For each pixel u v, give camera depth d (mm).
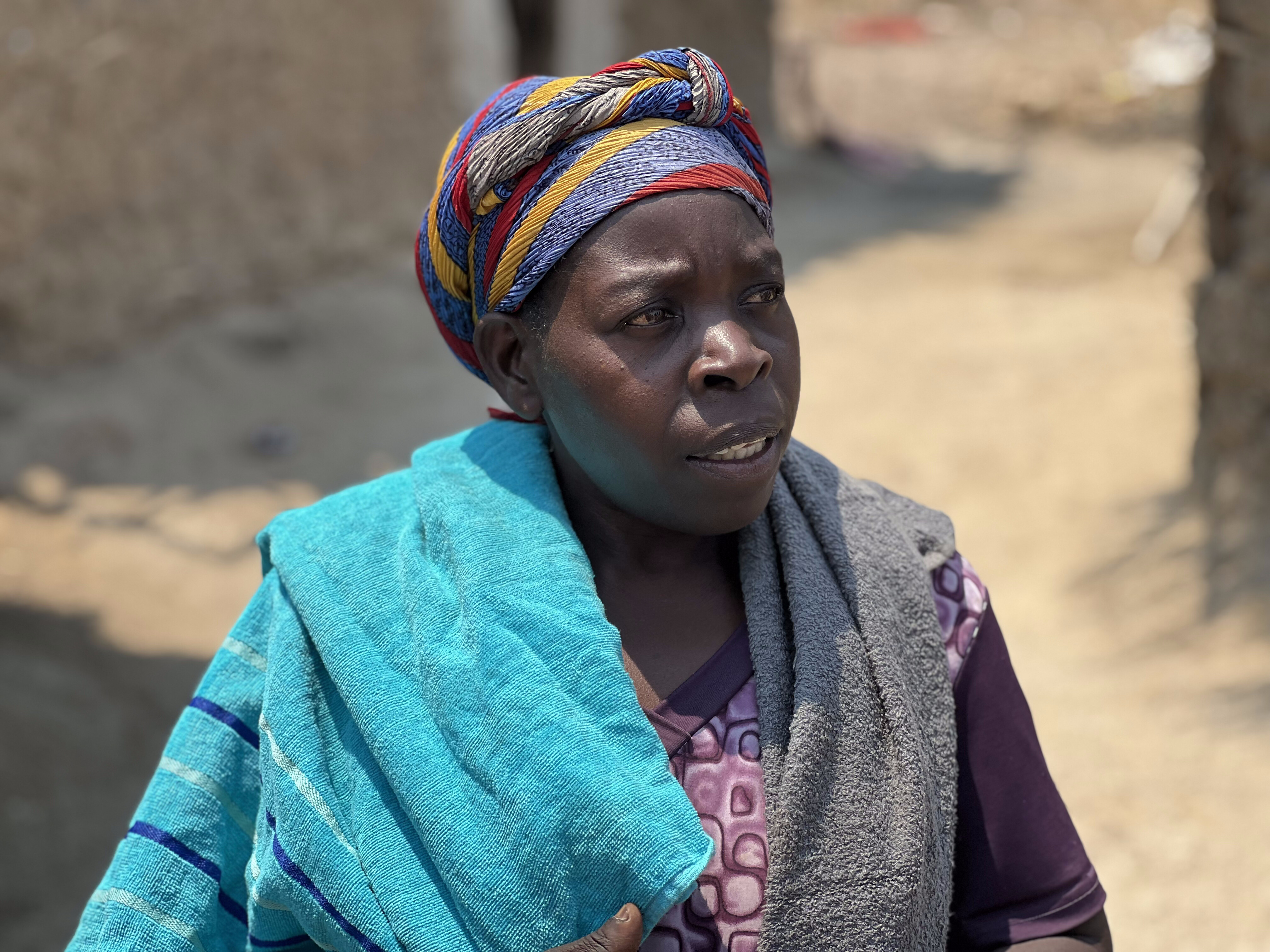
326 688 1285
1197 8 22797
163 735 4984
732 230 1177
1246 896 3467
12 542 6352
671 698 1218
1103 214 13164
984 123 18469
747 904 1162
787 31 24094
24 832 4297
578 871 1098
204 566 6402
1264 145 5223
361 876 1196
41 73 7875
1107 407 7594
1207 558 5492
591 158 1183
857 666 1219
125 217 8484
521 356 1283
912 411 7992
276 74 9398
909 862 1154
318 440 7820
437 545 1290
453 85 10906
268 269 9422
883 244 12258
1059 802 1315
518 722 1137
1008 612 5836
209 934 1304
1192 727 4371
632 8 12875
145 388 8016
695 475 1175
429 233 1341
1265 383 5457
